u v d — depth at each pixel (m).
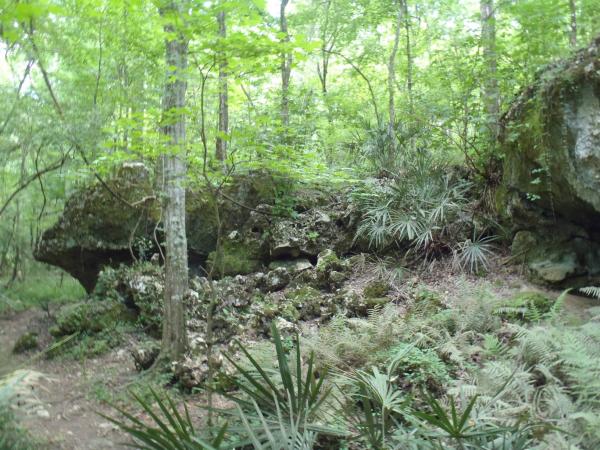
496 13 9.65
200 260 9.04
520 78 8.04
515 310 5.48
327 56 13.12
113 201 8.27
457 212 7.88
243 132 4.73
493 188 7.90
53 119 5.91
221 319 6.67
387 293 7.10
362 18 11.78
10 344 7.89
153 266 7.76
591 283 6.38
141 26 6.14
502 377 4.10
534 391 4.04
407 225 7.66
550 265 6.66
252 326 6.58
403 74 12.40
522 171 6.75
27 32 5.56
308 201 9.37
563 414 3.60
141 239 8.32
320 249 8.54
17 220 11.77
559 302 5.12
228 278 7.99
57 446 4.11
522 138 6.61
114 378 5.81
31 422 4.54
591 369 3.79
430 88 9.62
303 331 6.30
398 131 9.51
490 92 8.38
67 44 6.31
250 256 8.70
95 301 7.75
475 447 3.05
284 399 3.35
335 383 3.93
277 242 8.50
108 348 6.84
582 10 8.22
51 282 12.65
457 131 9.27
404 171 8.85
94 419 4.77
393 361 4.12
